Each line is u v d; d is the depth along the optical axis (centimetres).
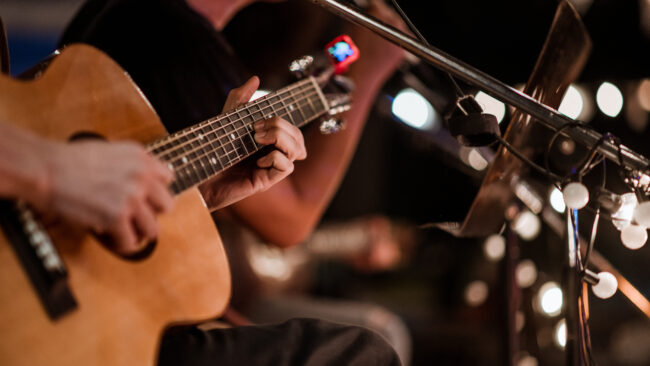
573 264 148
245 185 153
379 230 319
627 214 145
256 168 153
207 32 169
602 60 320
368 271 329
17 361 124
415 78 190
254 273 262
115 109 138
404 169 370
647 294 307
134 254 133
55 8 302
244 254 257
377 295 370
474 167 203
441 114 190
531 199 181
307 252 313
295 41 253
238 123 147
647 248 310
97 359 128
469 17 331
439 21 333
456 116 147
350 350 143
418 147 216
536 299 207
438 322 343
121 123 138
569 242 150
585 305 147
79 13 172
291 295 301
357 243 314
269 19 247
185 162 139
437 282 359
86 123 135
